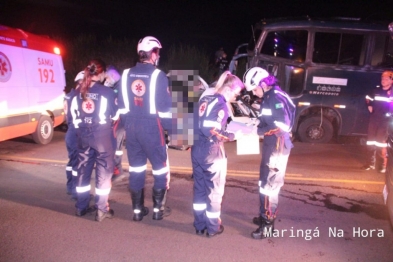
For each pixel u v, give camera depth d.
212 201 4.21
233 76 3.97
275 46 9.53
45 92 8.50
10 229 4.40
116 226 4.56
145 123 4.31
